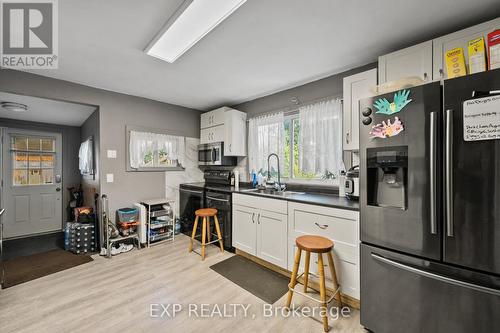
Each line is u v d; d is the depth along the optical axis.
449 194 1.20
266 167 3.31
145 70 2.47
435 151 1.24
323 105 2.66
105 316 1.73
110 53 2.08
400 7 1.47
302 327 1.62
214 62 2.28
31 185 4.12
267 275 2.38
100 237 3.06
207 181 4.13
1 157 3.84
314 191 2.81
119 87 3.02
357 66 2.38
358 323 1.66
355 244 1.76
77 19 1.59
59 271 2.48
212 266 2.59
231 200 2.99
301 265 2.18
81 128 4.66
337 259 1.87
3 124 3.88
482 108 1.11
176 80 2.77
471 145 1.14
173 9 1.49
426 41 1.76
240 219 2.84
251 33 1.78
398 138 1.40
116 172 3.20
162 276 2.36
